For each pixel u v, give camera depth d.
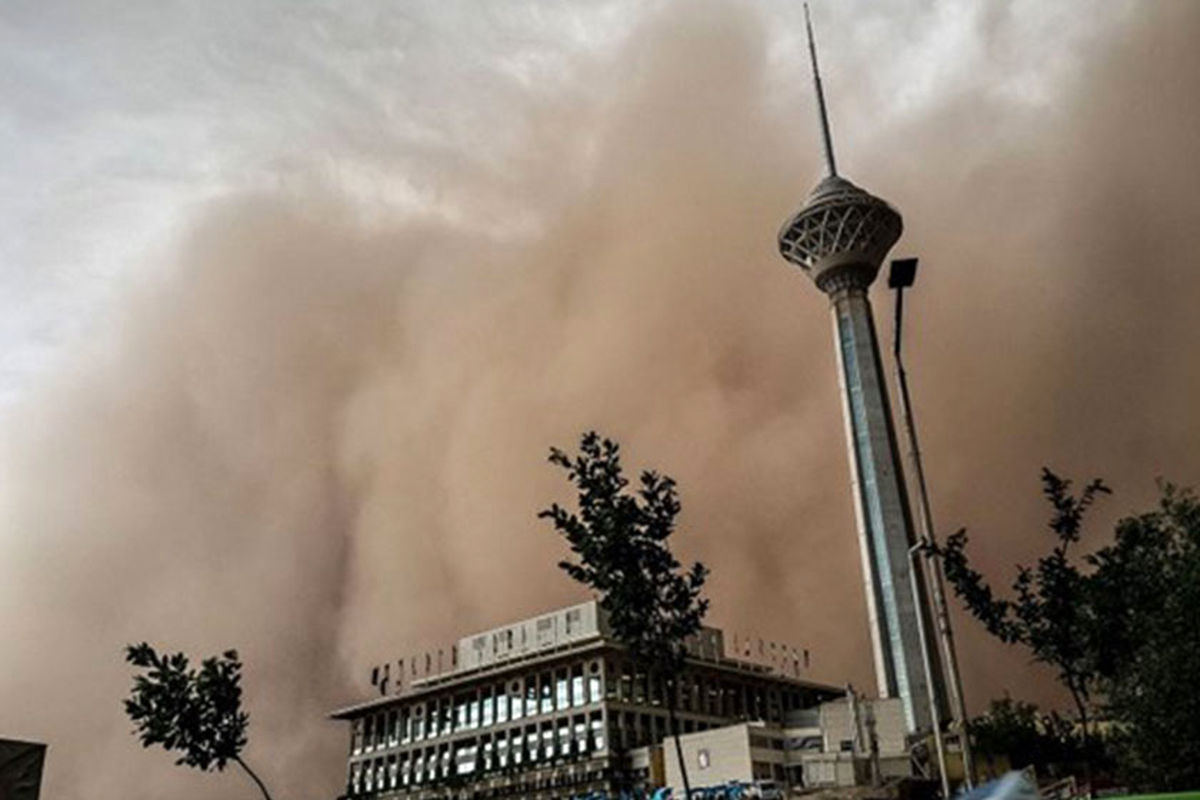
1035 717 102.31
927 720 121.50
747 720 166.75
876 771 99.81
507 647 169.75
